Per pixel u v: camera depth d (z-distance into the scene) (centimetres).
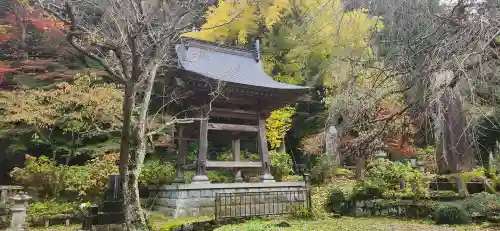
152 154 1434
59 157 1416
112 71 559
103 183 1094
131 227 593
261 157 1160
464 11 488
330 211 1163
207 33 1459
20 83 1399
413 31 573
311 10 845
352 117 608
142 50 589
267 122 1719
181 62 1015
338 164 1554
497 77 447
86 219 718
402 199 1073
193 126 1185
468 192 1031
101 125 1309
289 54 1686
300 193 1162
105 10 627
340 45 662
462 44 442
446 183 1073
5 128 1244
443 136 541
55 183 1067
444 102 479
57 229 893
